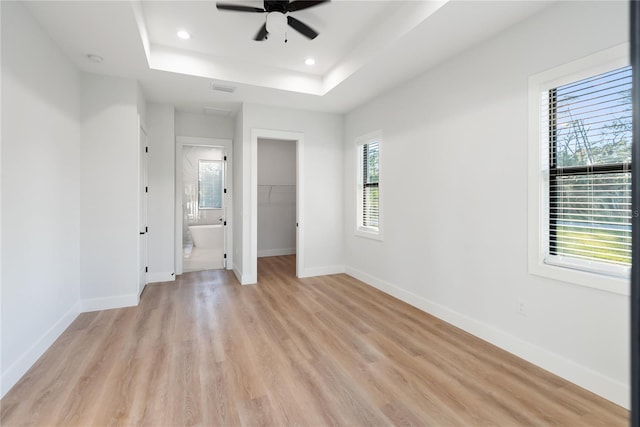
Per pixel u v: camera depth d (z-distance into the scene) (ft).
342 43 10.80
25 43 7.44
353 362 7.79
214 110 15.88
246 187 14.83
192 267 18.17
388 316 10.78
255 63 12.38
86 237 11.01
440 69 10.42
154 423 5.68
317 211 16.33
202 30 9.96
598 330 6.50
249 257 14.92
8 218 6.77
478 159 9.10
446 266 10.30
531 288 7.75
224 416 5.87
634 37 1.76
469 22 7.95
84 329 9.61
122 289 11.57
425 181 11.15
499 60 8.43
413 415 5.93
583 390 6.65
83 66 10.51
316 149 16.20
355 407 6.14
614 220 6.51
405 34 8.58
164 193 14.94
